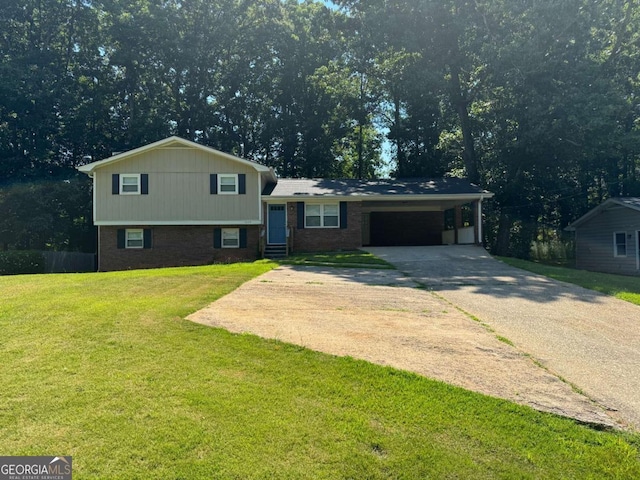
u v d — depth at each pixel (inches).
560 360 217.2
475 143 1154.7
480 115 1057.5
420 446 137.2
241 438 138.0
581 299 371.2
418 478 123.4
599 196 1211.9
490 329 270.2
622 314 317.1
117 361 195.3
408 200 825.5
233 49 1395.2
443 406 162.4
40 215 1064.8
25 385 170.1
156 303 304.5
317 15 1148.5
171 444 133.9
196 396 163.8
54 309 281.6
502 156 1007.0
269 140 1382.9
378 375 187.6
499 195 1047.6
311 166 1385.3
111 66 1293.1
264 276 469.1
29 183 1095.0
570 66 880.9
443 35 991.0
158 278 430.0
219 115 1408.7
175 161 799.1
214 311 288.5
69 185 1100.5
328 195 804.0
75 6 1225.4
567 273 541.0
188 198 799.1
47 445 132.5
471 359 214.4
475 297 374.9
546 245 1246.9
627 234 801.6
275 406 158.6
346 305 327.0
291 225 813.9
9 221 1055.6
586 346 239.9
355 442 138.1
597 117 823.7
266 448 133.5
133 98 1296.8
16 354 201.9
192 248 812.6
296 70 1374.3
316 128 1346.0
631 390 183.6
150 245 808.9
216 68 1395.2
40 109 1132.5
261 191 816.3
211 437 138.0
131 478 119.4
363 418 152.3
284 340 230.2
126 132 1256.8
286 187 876.6
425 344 234.8
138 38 1244.5
